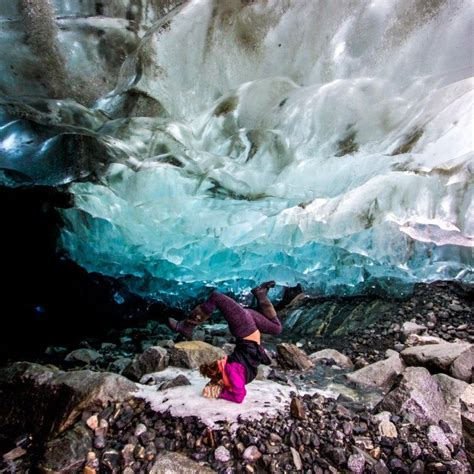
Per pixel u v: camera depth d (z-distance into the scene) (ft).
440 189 14.34
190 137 19.67
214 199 17.76
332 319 19.66
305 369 14.40
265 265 21.02
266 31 19.75
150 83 20.29
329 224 16.08
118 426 9.60
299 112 18.16
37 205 19.80
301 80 19.70
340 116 17.52
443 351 13.03
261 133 18.60
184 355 13.46
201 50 20.20
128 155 17.80
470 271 18.88
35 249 21.85
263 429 9.09
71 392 10.46
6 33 19.11
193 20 19.71
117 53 23.43
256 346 10.22
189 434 9.04
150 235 19.79
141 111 20.42
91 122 19.24
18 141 15.88
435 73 17.12
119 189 17.90
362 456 8.46
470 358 12.12
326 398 11.17
